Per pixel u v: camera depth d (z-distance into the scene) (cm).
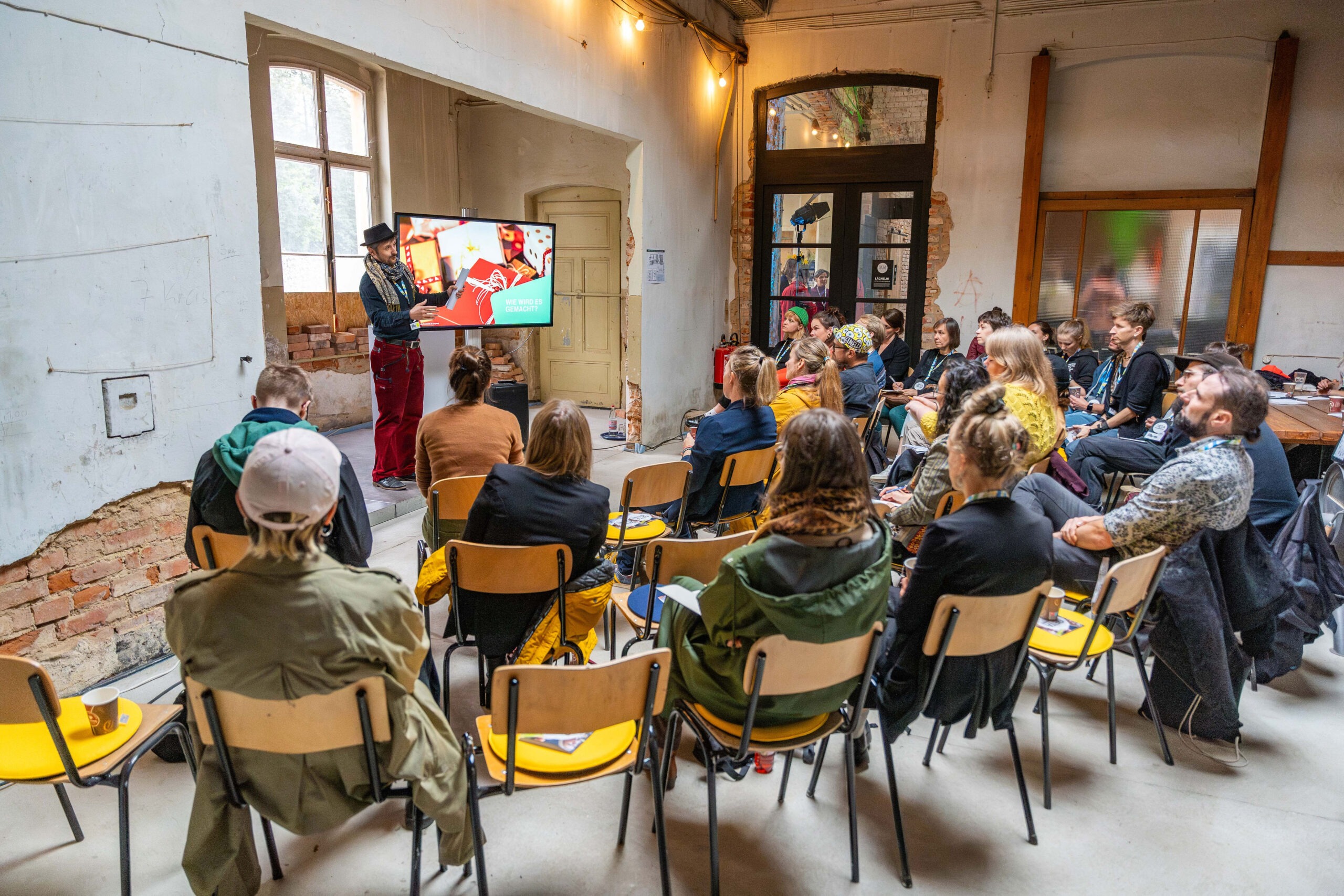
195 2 308
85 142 275
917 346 798
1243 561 269
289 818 170
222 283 328
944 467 289
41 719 173
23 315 262
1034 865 219
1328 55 646
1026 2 709
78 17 269
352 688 158
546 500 238
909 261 791
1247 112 675
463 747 188
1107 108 711
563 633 242
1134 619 262
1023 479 315
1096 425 495
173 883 207
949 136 750
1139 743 277
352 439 684
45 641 279
